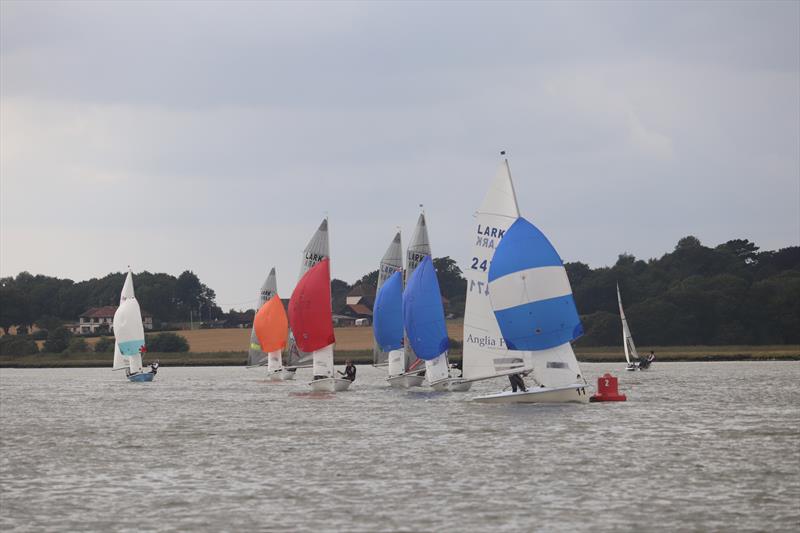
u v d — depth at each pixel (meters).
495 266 97.19
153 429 90.88
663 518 49.25
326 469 64.31
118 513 52.22
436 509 51.81
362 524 48.94
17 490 58.97
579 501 53.12
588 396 109.94
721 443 73.00
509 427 83.19
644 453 68.31
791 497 53.66
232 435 84.12
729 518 49.12
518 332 97.44
